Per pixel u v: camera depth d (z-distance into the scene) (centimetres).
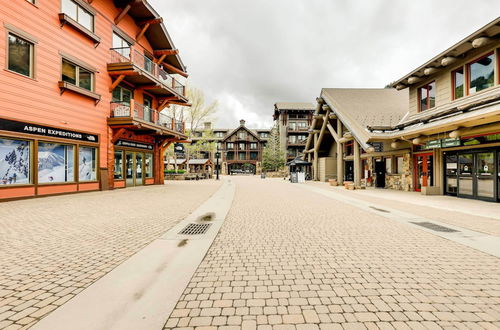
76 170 1311
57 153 1223
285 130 5591
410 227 611
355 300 277
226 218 717
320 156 3044
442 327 230
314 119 2542
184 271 348
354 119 1741
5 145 1010
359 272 351
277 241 497
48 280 320
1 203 949
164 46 2033
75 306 259
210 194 1339
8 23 1001
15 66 1038
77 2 1310
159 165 2111
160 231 564
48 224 622
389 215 760
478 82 1084
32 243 470
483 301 275
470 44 1060
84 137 1348
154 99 2062
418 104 1470
